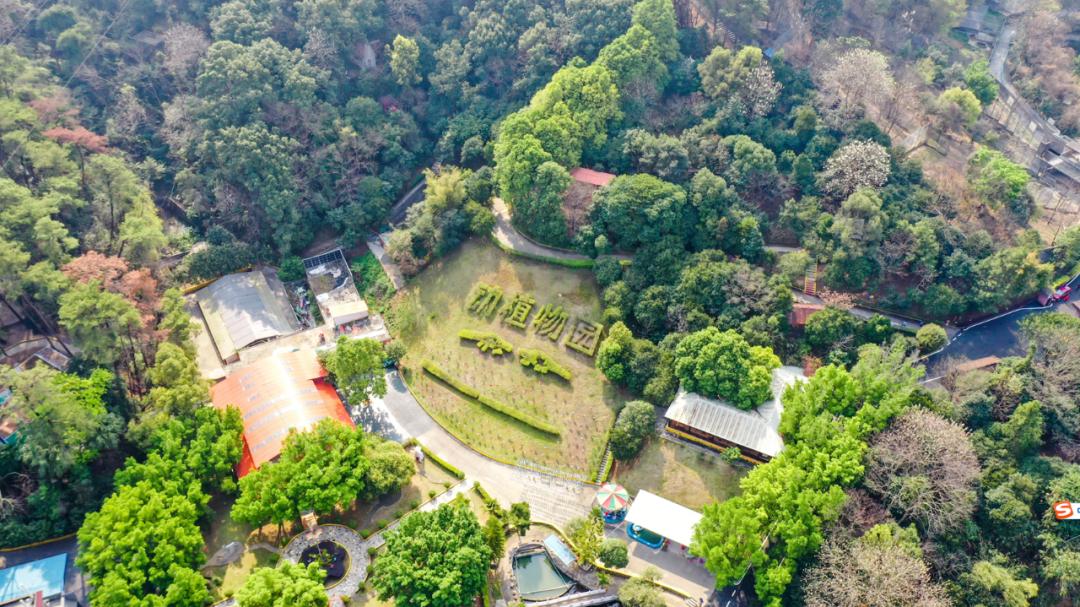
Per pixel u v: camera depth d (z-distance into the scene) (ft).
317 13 521.24
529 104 514.68
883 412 333.62
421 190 527.81
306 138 496.64
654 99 498.28
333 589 318.86
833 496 302.04
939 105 494.59
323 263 483.10
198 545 315.17
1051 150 507.71
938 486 316.19
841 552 297.33
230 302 447.42
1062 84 534.78
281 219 470.39
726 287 401.70
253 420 368.27
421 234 465.88
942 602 283.18
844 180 434.30
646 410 371.15
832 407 347.36
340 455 336.70
